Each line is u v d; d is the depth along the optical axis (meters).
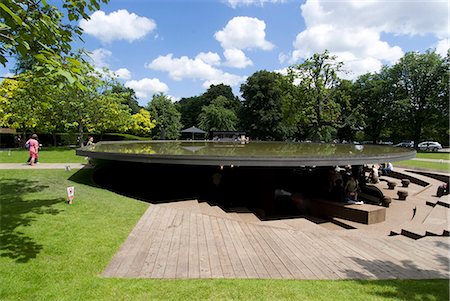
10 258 3.54
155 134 42.69
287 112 28.34
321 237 4.69
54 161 14.17
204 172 9.26
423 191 10.44
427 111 33.25
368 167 15.78
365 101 38.44
